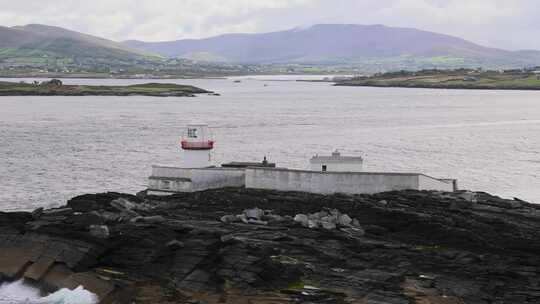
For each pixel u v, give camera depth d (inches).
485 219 2015.3
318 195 2320.4
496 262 1631.4
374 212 2042.3
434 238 1820.9
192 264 1592.0
